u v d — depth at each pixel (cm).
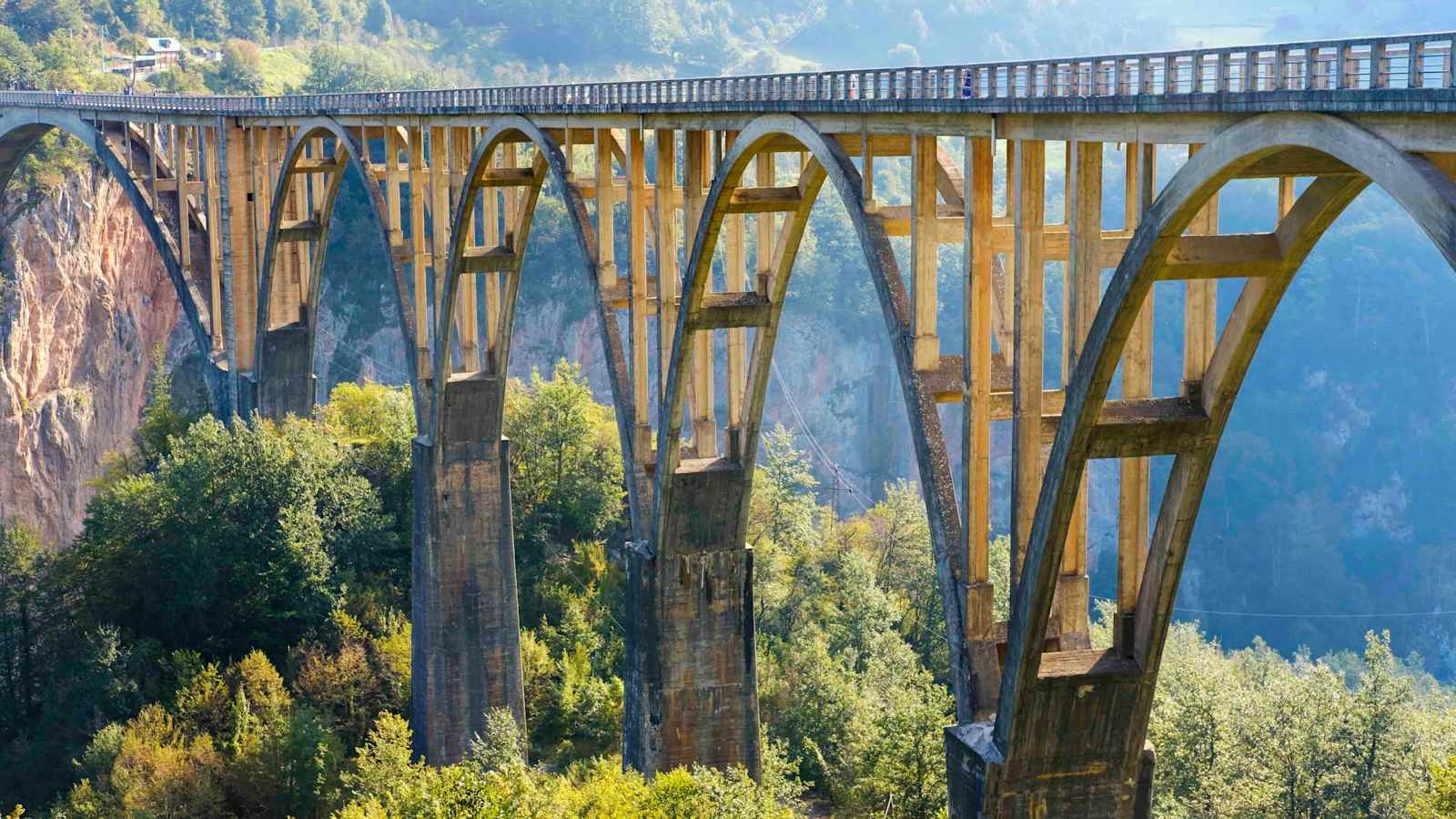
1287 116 1805
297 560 5847
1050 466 2341
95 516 6425
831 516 8288
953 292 12531
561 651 5994
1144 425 2267
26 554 6112
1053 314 11762
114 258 10681
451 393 4906
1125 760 2536
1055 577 2378
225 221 6862
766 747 4662
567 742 5409
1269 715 4650
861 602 6444
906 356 2661
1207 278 2111
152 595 5866
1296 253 2094
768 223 3591
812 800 5059
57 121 8319
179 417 8281
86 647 5678
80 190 10150
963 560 2567
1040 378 2428
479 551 5038
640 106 3578
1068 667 2467
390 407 7462
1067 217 2377
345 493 6297
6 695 5756
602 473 7212
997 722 2511
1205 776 4588
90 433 10394
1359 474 12525
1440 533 12269
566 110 3956
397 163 5284
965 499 2583
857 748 4894
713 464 3766
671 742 3869
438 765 5047
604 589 6500
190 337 11756
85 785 4838
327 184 6475
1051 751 2505
